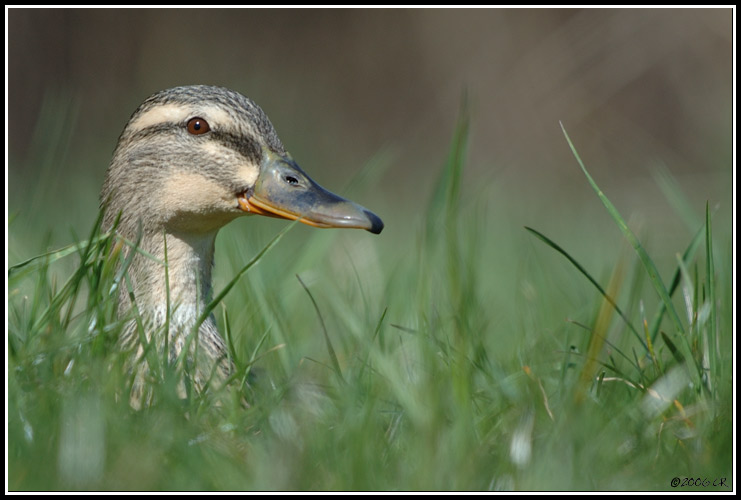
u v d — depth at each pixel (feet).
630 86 95.40
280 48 101.86
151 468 21.59
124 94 93.15
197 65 97.14
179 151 30.27
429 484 21.91
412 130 100.22
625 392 27.40
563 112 96.94
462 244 41.45
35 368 25.43
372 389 26.20
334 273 42.91
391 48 102.89
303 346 33.37
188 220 30.40
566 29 98.07
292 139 95.20
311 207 30.35
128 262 28.02
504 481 22.57
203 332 29.84
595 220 67.46
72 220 51.96
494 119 98.43
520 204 71.41
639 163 93.09
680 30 93.86
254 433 25.05
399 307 35.99
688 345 26.76
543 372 28.60
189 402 25.50
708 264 27.61
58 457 21.71
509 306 43.88
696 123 92.43
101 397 23.79
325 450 23.32
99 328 26.55
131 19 94.53
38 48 88.58
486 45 99.91
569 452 22.77
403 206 75.15
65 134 49.06
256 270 33.22
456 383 24.67
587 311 35.50
